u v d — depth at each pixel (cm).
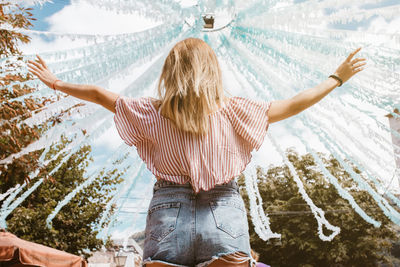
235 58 231
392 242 1880
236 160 125
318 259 1923
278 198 2027
